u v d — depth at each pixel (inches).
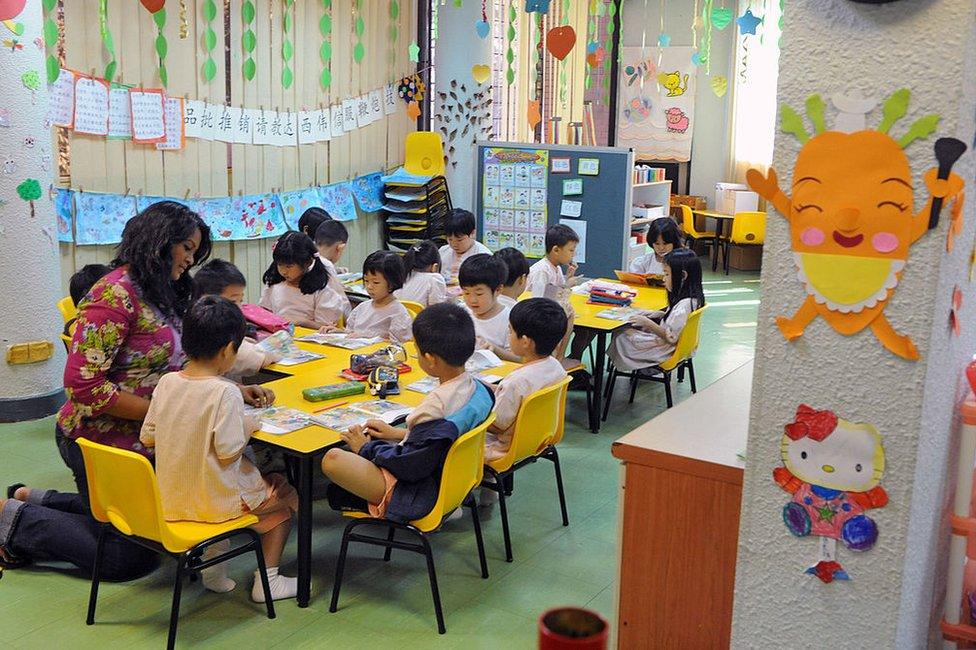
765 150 416.2
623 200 273.9
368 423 121.9
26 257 188.7
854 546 60.9
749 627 66.2
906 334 56.6
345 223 295.7
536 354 140.1
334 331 177.5
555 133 360.2
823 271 58.4
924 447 58.8
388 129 305.1
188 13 236.8
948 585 70.7
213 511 114.3
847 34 55.3
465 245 238.1
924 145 54.2
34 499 138.1
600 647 26.9
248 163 259.3
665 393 228.1
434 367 120.0
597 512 158.6
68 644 115.0
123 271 116.7
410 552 141.9
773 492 63.2
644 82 439.2
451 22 300.8
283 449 116.6
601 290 217.6
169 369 120.6
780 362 61.1
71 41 211.2
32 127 185.6
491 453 135.9
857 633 61.9
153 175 235.0
